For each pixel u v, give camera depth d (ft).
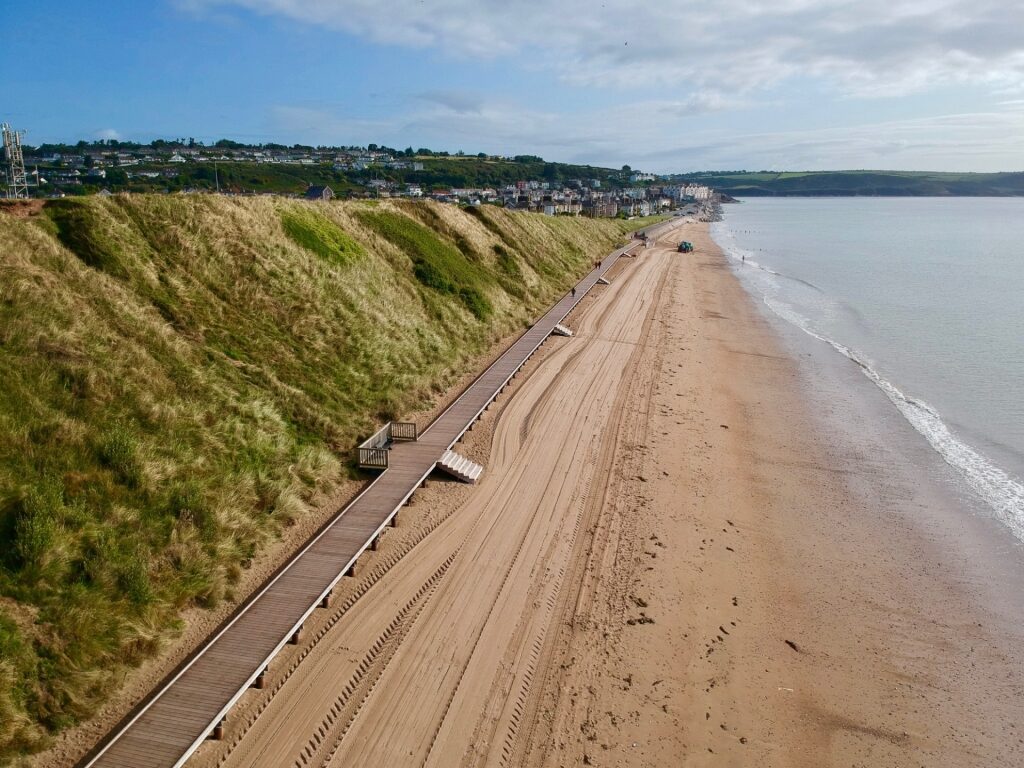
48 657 31.48
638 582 46.85
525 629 40.98
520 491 58.18
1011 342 121.39
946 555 53.57
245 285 69.00
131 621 35.19
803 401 88.74
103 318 52.47
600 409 79.77
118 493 40.75
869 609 46.37
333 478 55.01
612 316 133.90
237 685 32.60
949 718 37.24
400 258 104.32
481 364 92.17
